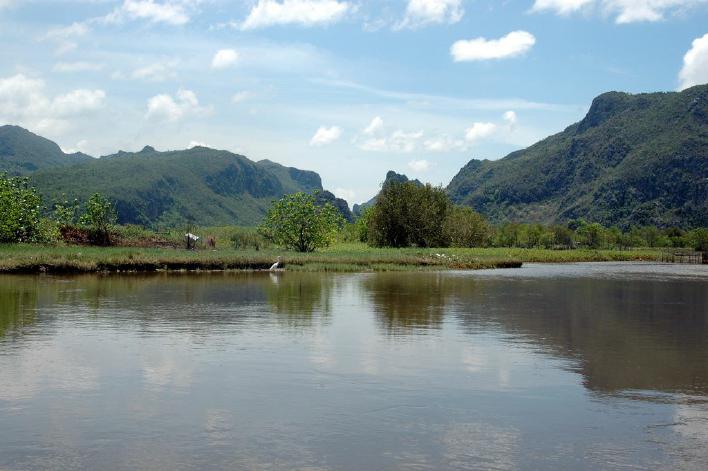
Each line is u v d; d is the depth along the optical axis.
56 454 7.50
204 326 16.19
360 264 43.75
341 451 7.71
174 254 41.59
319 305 21.06
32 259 33.19
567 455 7.70
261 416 8.92
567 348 14.00
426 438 8.18
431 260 48.28
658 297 26.38
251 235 66.00
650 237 134.62
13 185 50.75
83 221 55.09
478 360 12.62
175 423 8.59
